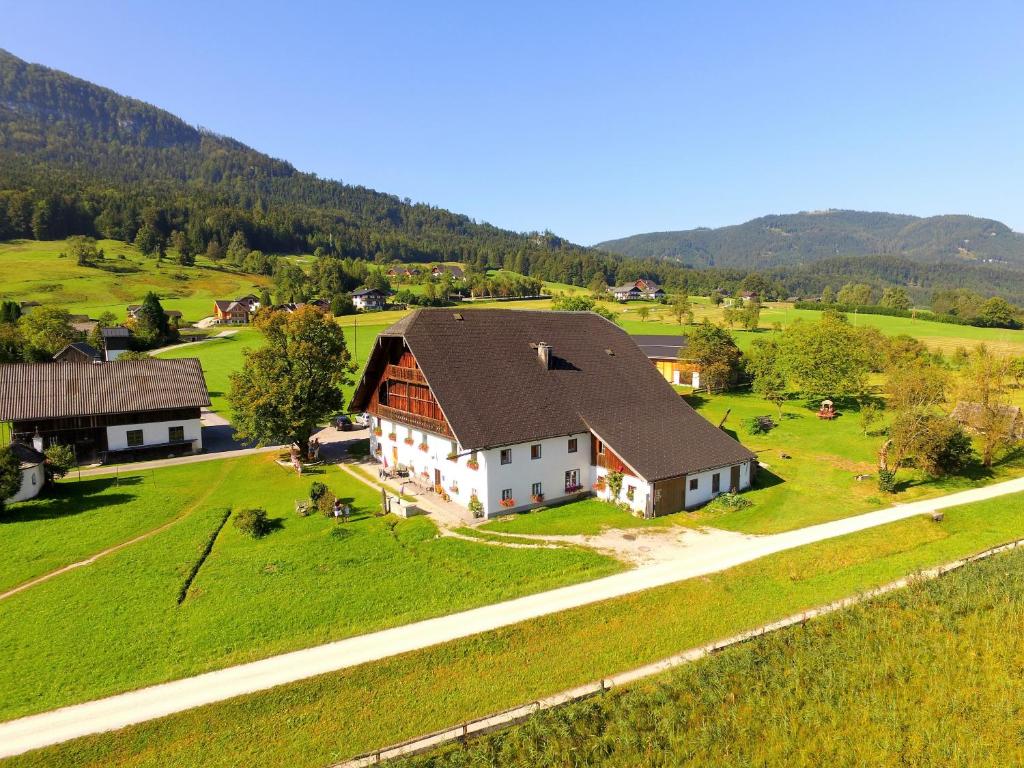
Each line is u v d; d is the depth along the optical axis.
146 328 123.12
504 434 40.75
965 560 32.97
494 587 30.22
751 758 20.38
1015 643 25.55
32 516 40.94
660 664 24.66
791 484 46.97
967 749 20.50
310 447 55.72
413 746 20.28
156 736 20.61
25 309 151.75
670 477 40.50
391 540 36.34
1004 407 59.12
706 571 31.66
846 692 23.20
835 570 32.22
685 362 85.06
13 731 20.67
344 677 23.41
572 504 43.34
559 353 50.22
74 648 25.36
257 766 19.66
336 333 55.84
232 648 25.33
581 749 20.34
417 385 46.69
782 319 163.38
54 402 54.59
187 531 38.12
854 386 71.81
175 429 58.03
